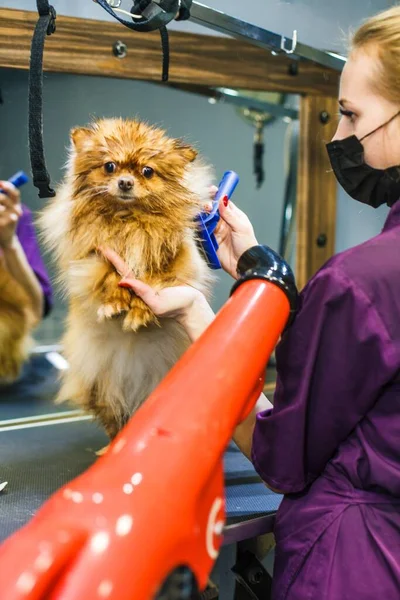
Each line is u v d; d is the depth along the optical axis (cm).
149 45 141
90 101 151
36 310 164
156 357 106
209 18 125
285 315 74
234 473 121
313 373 82
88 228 101
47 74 137
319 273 81
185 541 51
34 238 161
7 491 108
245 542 109
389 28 82
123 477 50
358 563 80
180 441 54
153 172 100
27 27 126
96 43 135
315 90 168
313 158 174
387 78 81
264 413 92
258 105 202
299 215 179
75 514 46
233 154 243
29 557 42
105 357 106
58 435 138
